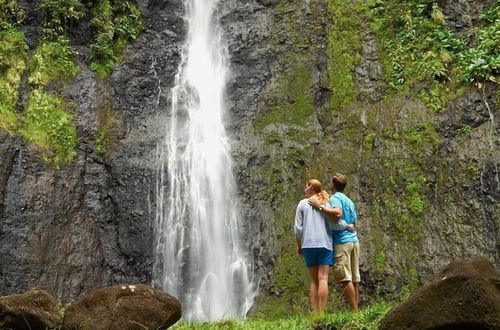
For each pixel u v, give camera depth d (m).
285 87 14.06
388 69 13.00
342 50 13.73
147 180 12.52
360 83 13.16
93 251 11.69
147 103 14.14
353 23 14.03
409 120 12.03
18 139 11.89
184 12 15.87
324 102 13.38
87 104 13.15
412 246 10.80
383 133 12.16
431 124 11.84
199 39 15.55
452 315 4.80
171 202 12.49
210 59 15.18
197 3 16.02
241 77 14.59
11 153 11.66
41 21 14.02
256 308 11.13
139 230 11.98
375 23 13.82
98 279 11.49
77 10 14.29
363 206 11.57
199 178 12.93
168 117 14.03
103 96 13.50
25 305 5.24
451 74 12.38
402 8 13.71
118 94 13.90
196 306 11.61
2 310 5.10
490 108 11.70
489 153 11.08
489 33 12.59
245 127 13.70
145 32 15.26
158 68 14.77
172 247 12.09
